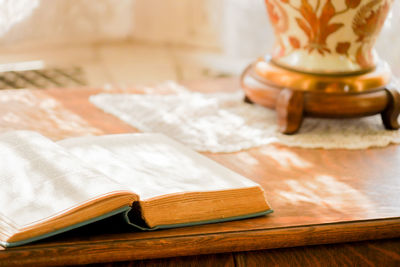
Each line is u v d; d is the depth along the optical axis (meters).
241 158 1.16
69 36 2.66
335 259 1.01
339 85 1.21
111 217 1.00
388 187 1.10
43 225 0.94
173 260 0.99
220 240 0.99
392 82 1.26
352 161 1.16
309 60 1.23
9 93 1.36
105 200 0.95
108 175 1.03
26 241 0.94
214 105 1.33
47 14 2.55
